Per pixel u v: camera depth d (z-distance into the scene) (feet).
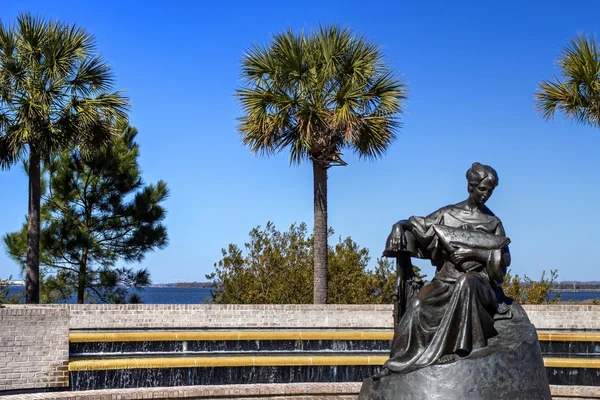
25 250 89.10
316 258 72.23
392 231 30.25
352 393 43.14
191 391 41.63
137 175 94.43
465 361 26.78
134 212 92.63
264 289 84.17
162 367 46.19
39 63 72.23
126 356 49.98
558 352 52.95
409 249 30.17
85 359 47.70
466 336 27.17
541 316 61.46
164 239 94.58
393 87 73.20
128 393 40.73
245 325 61.57
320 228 72.38
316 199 72.59
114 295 93.86
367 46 73.10
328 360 48.08
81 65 73.31
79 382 45.93
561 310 61.52
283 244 86.22
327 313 62.13
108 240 93.61
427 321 28.40
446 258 29.60
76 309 59.36
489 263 28.78
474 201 30.19
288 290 83.41
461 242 29.12
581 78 71.26
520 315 28.99
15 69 71.36
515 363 27.09
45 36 72.43
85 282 90.68
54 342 46.62
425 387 26.76
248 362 47.37
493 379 26.71
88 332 54.70
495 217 30.32
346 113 69.41
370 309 62.49
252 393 42.24
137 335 51.11
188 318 61.05
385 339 53.62
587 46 72.13
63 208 92.27
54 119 72.69
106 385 45.91
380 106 72.95
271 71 72.74
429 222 30.32
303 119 71.00
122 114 74.28
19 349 45.91
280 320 62.03
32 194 71.67
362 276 84.94
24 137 69.36
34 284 70.85
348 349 53.52
